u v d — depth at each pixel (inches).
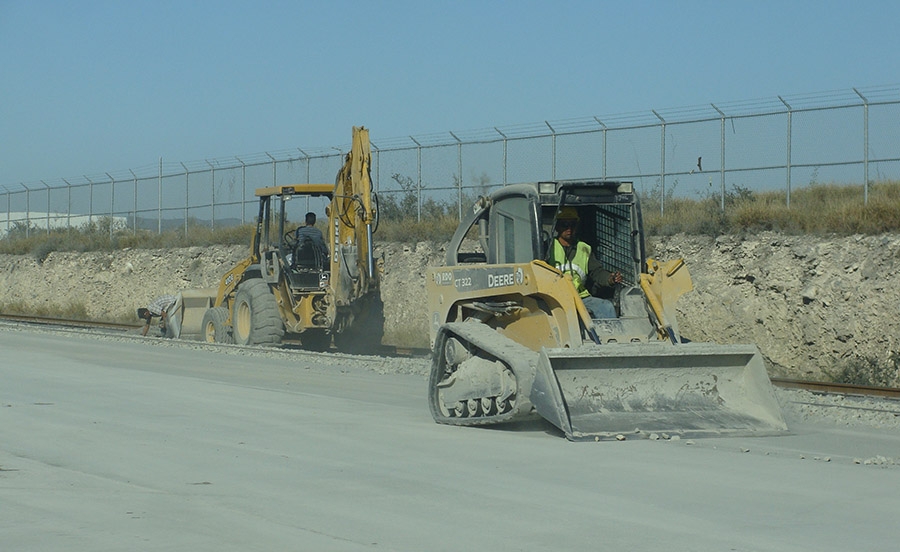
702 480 345.1
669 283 467.5
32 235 1991.9
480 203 525.7
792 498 320.2
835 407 521.3
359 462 377.1
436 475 353.4
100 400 547.8
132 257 1656.0
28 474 354.0
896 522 292.0
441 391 486.3
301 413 503.2
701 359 443.5
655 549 262.5
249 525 285.6
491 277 487.5
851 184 901.2
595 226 510.6
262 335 895.1
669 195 1010.7
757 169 953.5
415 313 1162.0
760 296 861.8
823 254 832.9
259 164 1481.3
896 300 768.9
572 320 445.7
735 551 261.0
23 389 593.9
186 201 1622.8
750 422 439.2
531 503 312.5
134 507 306.5
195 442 418.9
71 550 259.3
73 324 1358.3
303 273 893.8
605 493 325.7
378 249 1234.0
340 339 922.7
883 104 879.7
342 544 266.5
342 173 871.1
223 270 1473.9
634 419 430.6
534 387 422.0
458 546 265.0
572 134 1079.6
